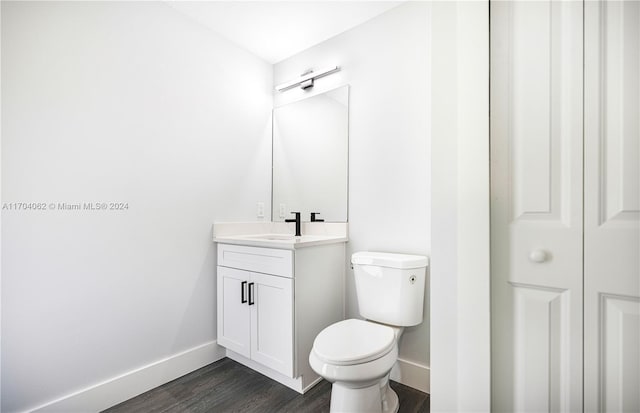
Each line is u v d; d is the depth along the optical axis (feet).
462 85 3.16
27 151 4.44
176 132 6.23
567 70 2.78
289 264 5.43
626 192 2.54
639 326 2.50
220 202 7.02
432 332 3.32
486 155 3.02
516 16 3.02
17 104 4.36
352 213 6.70
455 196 3.19
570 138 2.76
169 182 6.09
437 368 3.28
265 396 5.41
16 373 4.33
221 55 7.11
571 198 2.75
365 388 4.29
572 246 2.74
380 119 6.33
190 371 6.27
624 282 2.54
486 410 3.00
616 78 2.60
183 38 6.37
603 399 2.63
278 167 8.16
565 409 2.77
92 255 5.06
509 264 3.02
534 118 2.92
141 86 5.70
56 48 4.71
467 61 3.14
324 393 5.50
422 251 5.72
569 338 2.76
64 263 4.76
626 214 2.55
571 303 2.75
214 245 6.88
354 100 6.75
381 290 5.40
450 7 3.25
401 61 6.07
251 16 6.47
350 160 6.77
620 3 2.59
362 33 6.65
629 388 2.53
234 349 6.34
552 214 2.84
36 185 4.51
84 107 4.99
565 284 2.76
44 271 4.58
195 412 4.99
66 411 4.70
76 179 4.89
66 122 4.80
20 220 4.38
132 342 5.50
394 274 5.24
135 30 5.63
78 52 4.94
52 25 4.68
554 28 2.85
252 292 6.02
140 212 5.65
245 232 7.47
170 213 6.10
